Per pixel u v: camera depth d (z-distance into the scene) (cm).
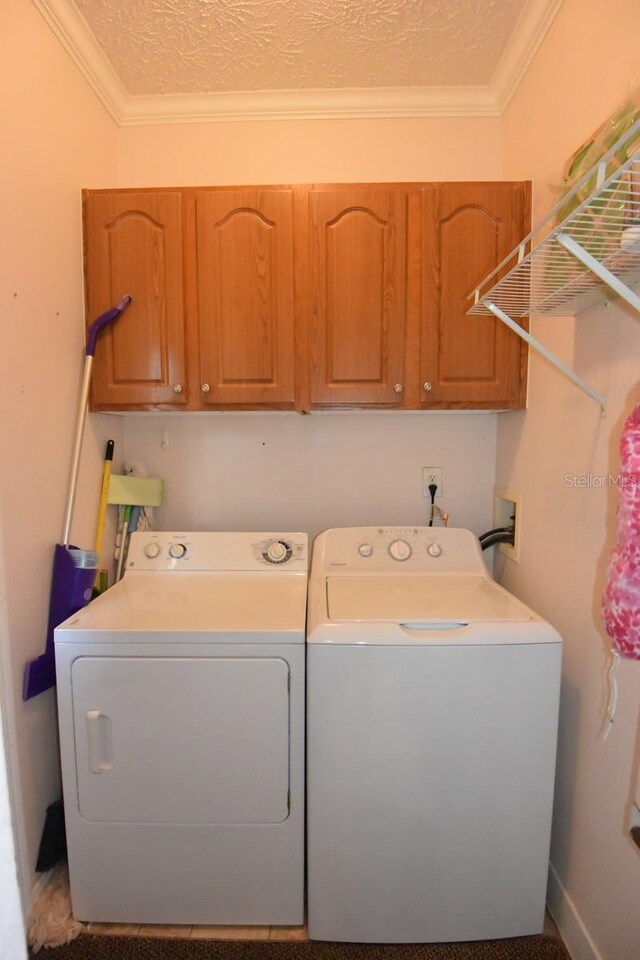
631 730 101
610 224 80
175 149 175
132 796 121
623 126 82
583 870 118
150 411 156
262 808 121
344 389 151
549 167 135
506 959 120
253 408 154
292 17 137
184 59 153
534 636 114
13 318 121
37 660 128
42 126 131
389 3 133
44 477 134
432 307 149
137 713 119
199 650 117
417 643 113
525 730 116
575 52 120
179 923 126
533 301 113
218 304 150
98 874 124
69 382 146
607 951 107
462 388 151
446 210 147
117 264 150
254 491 187
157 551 160
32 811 129
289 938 125
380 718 115
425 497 186
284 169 175
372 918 122
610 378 108
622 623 82
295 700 118
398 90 168
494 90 167
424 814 118
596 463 114
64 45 139
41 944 122
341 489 186
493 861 120
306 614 132
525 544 155
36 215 129
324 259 148
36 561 130
